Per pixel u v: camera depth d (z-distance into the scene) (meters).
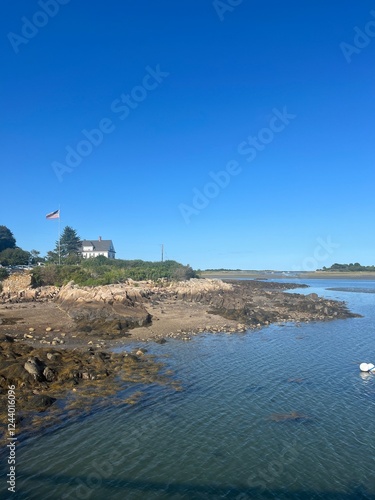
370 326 49.34
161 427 19.80
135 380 26.41
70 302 51.41
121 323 43.28
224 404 22.78
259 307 63.44
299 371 29.14
